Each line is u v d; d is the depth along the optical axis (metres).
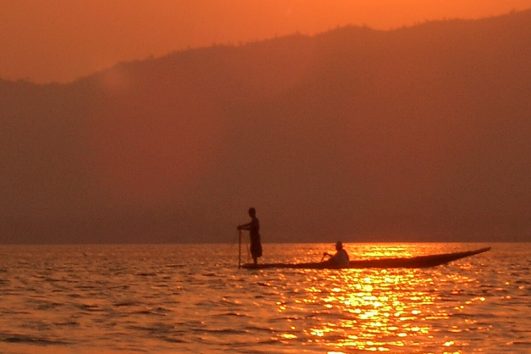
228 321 51.97
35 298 65.88
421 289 71.50
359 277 84.00
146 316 54.34
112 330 48.72
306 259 145.00
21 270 106.69
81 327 49.94
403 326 49.94
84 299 64.69
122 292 70.38
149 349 43.28
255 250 96.56
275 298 64.25
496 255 156.75
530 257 143.88
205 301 62.44
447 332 47.62
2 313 56.12
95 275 94.12
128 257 158.50
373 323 51.16
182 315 54.72
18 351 43.00
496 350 42.34
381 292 68.94
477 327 49.31
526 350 42.31
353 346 43.69
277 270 93.69
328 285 74.88
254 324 50.72
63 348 43.72
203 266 111.88
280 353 42.00
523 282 79.19
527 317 53.47
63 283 81.62
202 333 47.59
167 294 67.94
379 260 96.25
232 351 42.50
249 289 71.50
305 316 54.12
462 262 121.25
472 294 67.56
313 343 44.50
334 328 49.19
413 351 42.34
